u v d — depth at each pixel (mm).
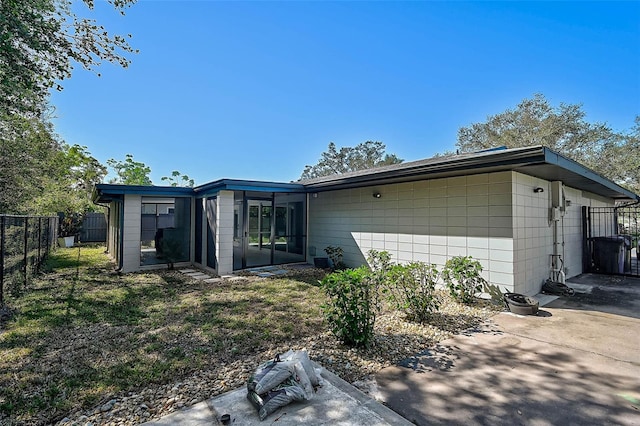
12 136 8312
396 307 4883
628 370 3123
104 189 8109
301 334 4055
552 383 2869
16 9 4496
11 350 3490
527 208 5992
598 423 2301
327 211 9688
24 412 2377
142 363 3197
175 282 7266
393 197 7684
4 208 8484
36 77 5414
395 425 2236
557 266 6969
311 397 2547
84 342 3730
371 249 8234
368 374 3033
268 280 7547
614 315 4906
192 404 2482
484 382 2885
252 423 2232
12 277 5980
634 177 18797
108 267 9273
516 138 21969
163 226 10805
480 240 5949
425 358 3389
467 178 6180
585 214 8859
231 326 4328
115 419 2295
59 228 15961
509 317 4809
